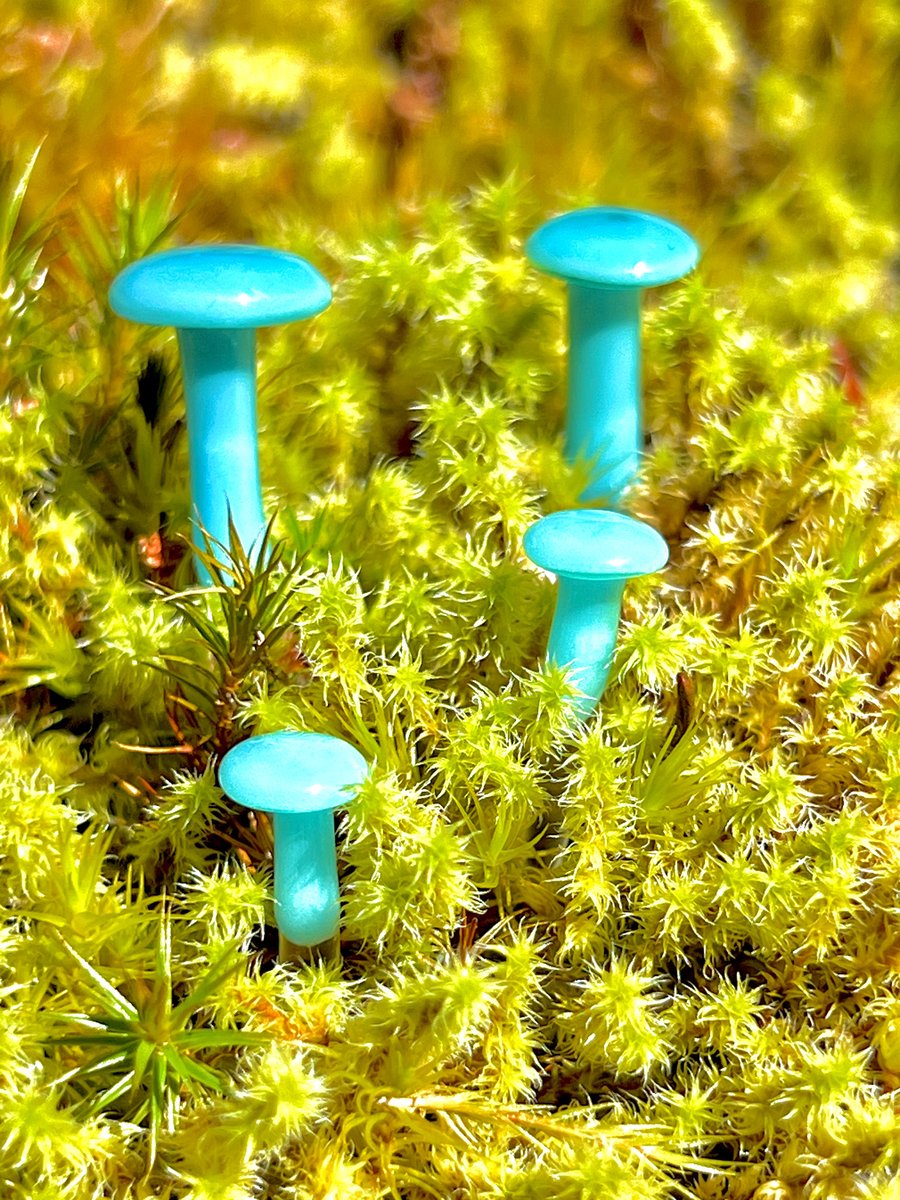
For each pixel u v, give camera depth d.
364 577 0.21
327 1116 0.19
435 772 0.20
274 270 0.20
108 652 0.20
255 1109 0.18
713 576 0.21
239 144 0.26
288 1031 0.19
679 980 0.20
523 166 0.25
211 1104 0.18
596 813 0.19
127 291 0.19
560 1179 0.18
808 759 0.20
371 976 0.19
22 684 0.20
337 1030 0.19
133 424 0.22
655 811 0.19
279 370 0.23
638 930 0.20
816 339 0.24
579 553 0.19
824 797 0.20
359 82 0.26
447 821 0.20
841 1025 0.19
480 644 0.20
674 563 0.22
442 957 0.19
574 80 0.26
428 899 0.19
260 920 0.19
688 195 0.27
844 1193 0.18
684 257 0.20
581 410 0.21
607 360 0.21
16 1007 0.18
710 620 0.21
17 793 0.19
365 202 0.25
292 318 0.20
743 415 0.22
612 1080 0.19
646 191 0.26
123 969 0.19
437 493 0.21
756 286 0.25
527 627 0.20
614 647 0.20
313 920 0.19
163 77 0.25
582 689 0.20
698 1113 0.19
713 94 0.26
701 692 0.20
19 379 0.22
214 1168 0.18
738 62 0.27
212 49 0.26
